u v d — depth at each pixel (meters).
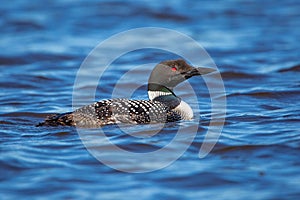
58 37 22.05
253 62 18.58
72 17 24.69
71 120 11.58
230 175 9.64
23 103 14.43
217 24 23.66
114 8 25.89
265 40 21.31
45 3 26.88
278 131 11.59
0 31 22.86
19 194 9.05
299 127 11.83
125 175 9.70
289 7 26.14
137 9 25.56
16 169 9.85
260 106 13.75
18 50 20.23
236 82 16.44
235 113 13.07
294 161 10.08
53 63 18.95
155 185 9.35
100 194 9.04
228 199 8.86
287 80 16.42
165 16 24.61
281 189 9.11
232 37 21.84
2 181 9.46
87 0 27.27
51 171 9.80
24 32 22.75
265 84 16.03
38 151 10.55
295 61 18.44
